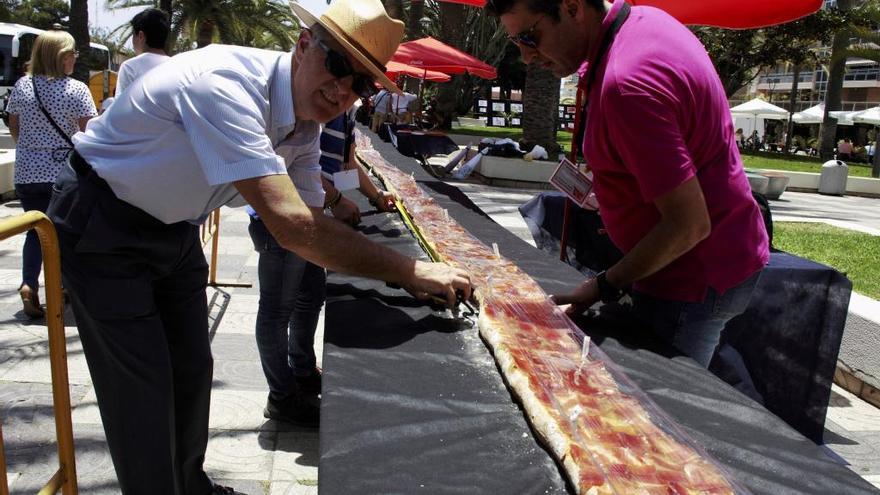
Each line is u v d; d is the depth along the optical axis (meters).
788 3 3.94
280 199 1.72
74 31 15.23
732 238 2.15
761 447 1.52
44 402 3.31
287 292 3.04
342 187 3.32
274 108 1.88
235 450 2.98
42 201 4.52
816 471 1.43
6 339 4.09
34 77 4.48
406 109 17.95
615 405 1.60
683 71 1.91
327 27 1.76
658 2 4.03
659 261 2.02
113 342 1.99
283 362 3.12
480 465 1.37
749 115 37.69
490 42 31.55
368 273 1.93
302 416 3.18
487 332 1.95
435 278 2.05
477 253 2.94
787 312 3.54
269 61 1.89
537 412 1.48
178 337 2.25
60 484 1.88
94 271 1.94
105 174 1.89
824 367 3.57
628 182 2.14
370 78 1.86
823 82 54.69
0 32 21.38
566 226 4.23
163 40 4.30
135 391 2.03
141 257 1.98
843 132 50.47
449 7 24.30
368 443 1.41
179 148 1.84
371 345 1.94
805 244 7.48
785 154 30.55
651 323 2.28
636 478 1.30
